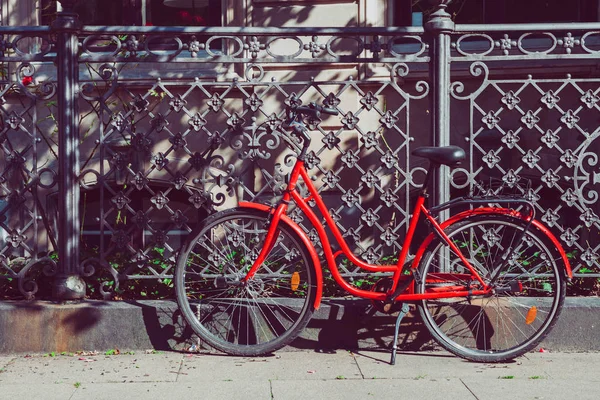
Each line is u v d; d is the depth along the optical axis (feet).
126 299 15.98
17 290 16.17
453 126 21.59
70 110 15.33
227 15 22.21
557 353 15.05
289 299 15.25
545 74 21.47
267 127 15.56
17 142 22.07
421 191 14.46
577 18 22.29
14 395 12.73
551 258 14.48
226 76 22.02
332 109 14.62
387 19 22.21
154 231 15.65
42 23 22.57
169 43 22.81
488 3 22.40
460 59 15.47
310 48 15.40
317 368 14.14
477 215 14.46
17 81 15.49
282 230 14.60
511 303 14.97
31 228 21.89
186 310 14.83
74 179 15.46
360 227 15.62
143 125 22.08
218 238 16.20
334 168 21.66
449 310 14.99
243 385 13.20
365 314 15.16
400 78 21.62
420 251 14.51
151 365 14.30
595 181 15.69
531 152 15.66
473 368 14.17
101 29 15.26
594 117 21.26
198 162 15.66
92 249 17.15
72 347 15.02
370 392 12.83
